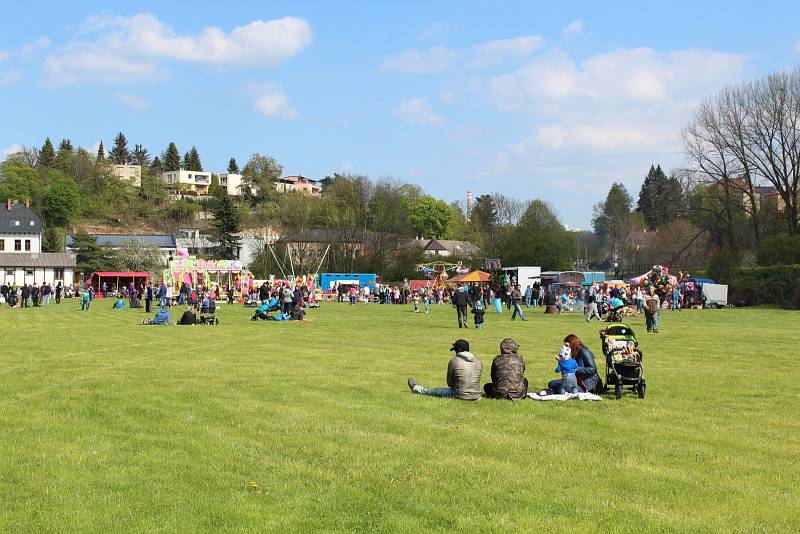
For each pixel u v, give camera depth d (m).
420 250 114.25
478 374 14.79
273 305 43.31
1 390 15.63
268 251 106.12
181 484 8.84
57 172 158.50
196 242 135.12
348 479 9.15
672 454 10.50
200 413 13.20
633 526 7.52
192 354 23.25
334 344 27.08
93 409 13.49
